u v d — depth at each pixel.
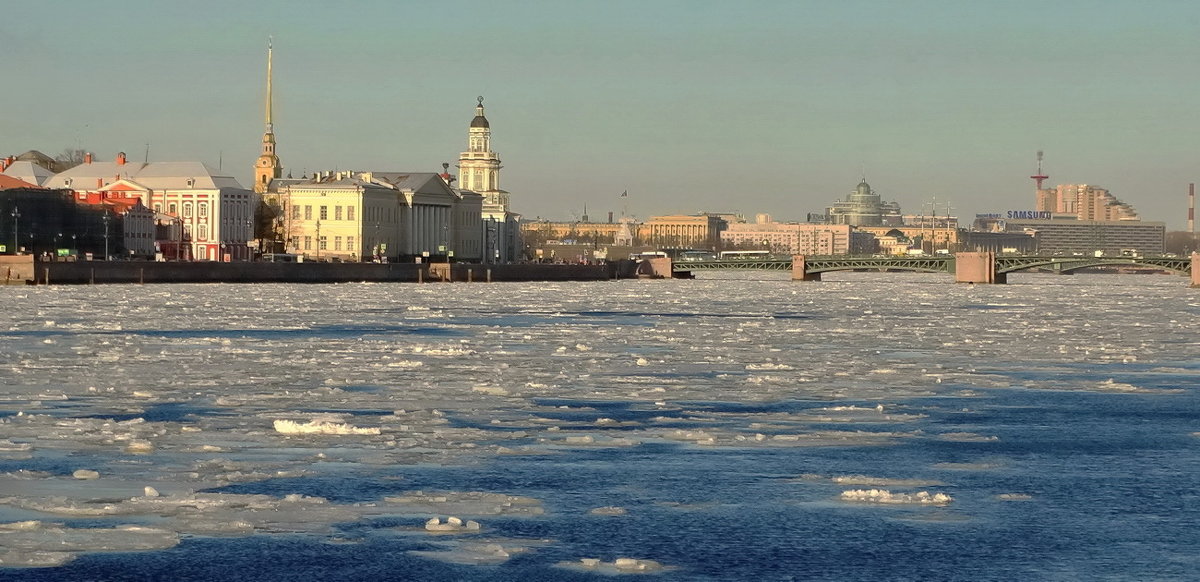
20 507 52.59
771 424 74.94
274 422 71.56
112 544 48.25
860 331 150.25
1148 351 123.88
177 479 57.75
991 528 52.44
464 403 81.75
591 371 101.00
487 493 56.28
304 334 140.12
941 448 68.12
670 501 55.94
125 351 113.56
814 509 54.94
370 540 49.66
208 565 46.72
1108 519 53.91
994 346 129.25
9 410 76.81
